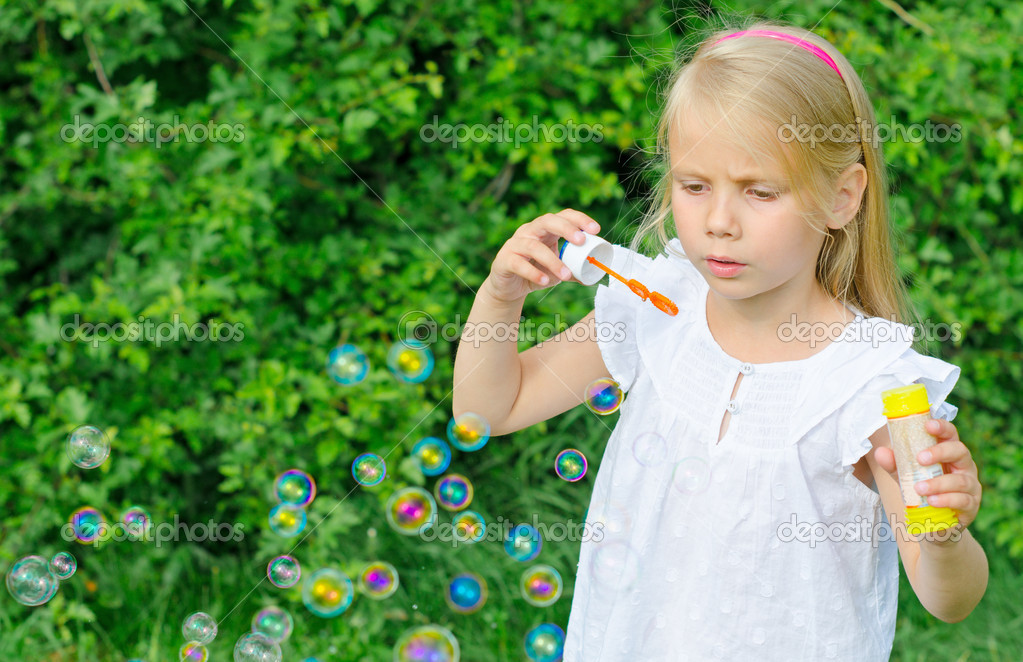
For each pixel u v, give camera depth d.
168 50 3.03
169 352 3.01
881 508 1.42
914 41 3.11
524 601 2.81
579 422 3.19
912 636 2.77
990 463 3.25
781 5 2.98
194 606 2.89
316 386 2.85
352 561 2.79
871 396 1.35
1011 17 3.15
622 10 3.12
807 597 1.38
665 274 1.53
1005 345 3.45
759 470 1.38
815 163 1.30
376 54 2.96
